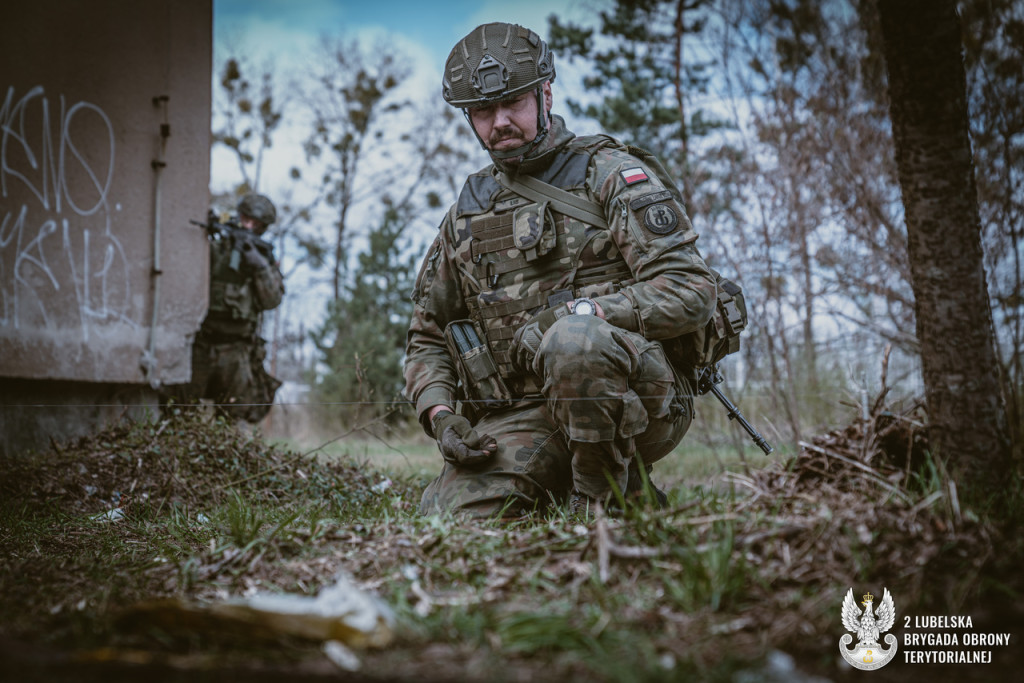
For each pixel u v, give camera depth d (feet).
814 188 22.20
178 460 15.66
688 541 6.79
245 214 23.75
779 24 23.52
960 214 8.68
